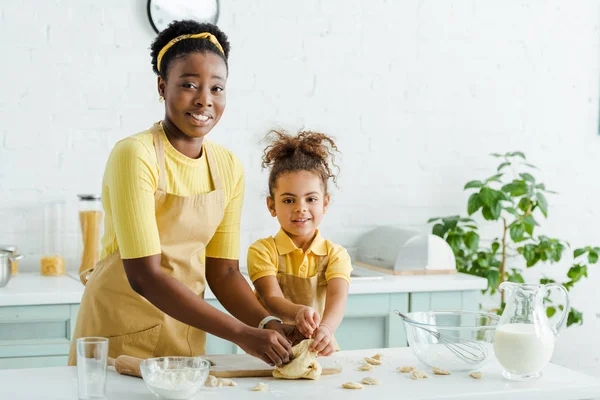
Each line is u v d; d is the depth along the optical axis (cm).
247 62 322
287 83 328
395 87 344
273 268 195
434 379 150
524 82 363
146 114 312
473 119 356
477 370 157
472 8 353
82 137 304
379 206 344
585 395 147
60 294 253
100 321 172
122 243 158
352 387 142
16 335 252
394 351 176
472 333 152
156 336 172
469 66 354
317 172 197
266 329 156
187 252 171
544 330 149
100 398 128
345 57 336
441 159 352
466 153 356
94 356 127
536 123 366
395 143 345
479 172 358
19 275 290
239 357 166
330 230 337
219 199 175
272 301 184
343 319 282
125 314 171
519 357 147
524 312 150
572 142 372
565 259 374
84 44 303
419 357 158
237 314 180
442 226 336
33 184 299
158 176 165
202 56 164
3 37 293
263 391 140
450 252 310
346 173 338
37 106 298
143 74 310
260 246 198
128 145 160
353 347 284
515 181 334
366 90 339
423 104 348
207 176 176
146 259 156
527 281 368
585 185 375
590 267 378
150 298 157
